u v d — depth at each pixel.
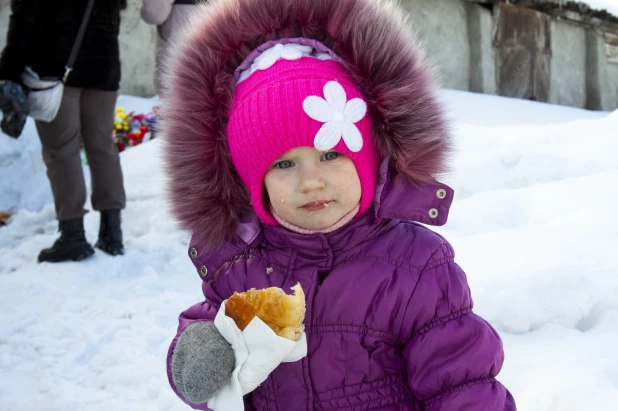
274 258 1.57
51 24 3.81
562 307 2.28
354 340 1.46
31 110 3.76
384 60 1.48
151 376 2.64
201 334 1.38
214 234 1.60
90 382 2.67
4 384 2.67
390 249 1.50
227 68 1.58
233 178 1.57
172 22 4.62
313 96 1.39
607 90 12.86
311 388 1.48
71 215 4.17
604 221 2.71
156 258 4.21
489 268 2.50
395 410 1.47
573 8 11.44
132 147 6.52
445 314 1.44
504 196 3.28
